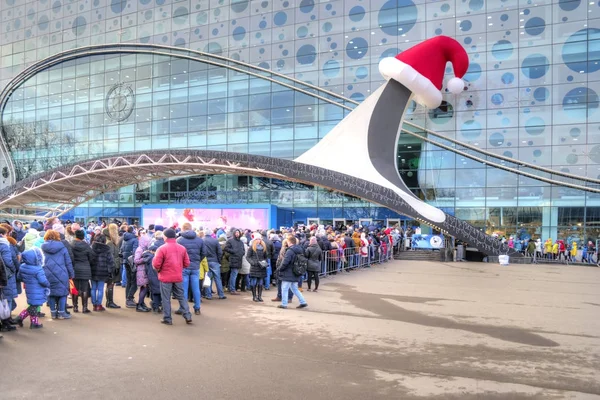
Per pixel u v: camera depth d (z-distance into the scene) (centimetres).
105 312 1018
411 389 557
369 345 761
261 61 3856
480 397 533
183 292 921
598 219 2983
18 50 4994
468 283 1606
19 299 1159
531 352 730
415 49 2736
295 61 3747
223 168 3020
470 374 617
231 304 1135
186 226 1016
